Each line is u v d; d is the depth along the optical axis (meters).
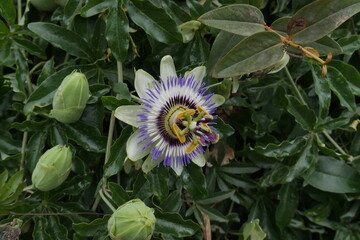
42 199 0.44
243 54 0.41
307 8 0.40
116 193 0.43
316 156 0.48
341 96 0.47
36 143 0.44
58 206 0.45
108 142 0.44
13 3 0.47
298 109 0.48
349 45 0.48
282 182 0.48
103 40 0.46
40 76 0.45
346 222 0.51
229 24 0.41
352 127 0.49
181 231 0.44
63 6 0.47
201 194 0.45
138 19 0.44
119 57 0.43
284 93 0.49
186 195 0.48
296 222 0.51
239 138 0.52
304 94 0.51
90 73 0.46
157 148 0.41
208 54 0.47
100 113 0.45
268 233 0.51
